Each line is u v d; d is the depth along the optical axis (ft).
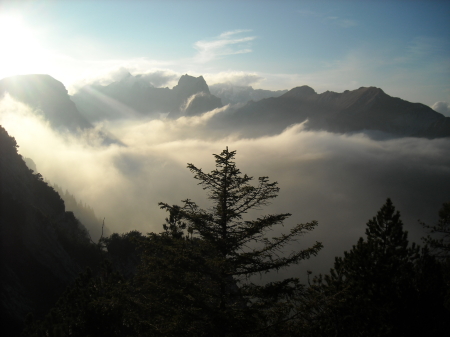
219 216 48.93
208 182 48.93
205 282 47.80
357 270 54.80
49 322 65.46
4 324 111.55
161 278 45.52
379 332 47.75
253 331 42.34
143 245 47.91
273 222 47.16
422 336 47.50
